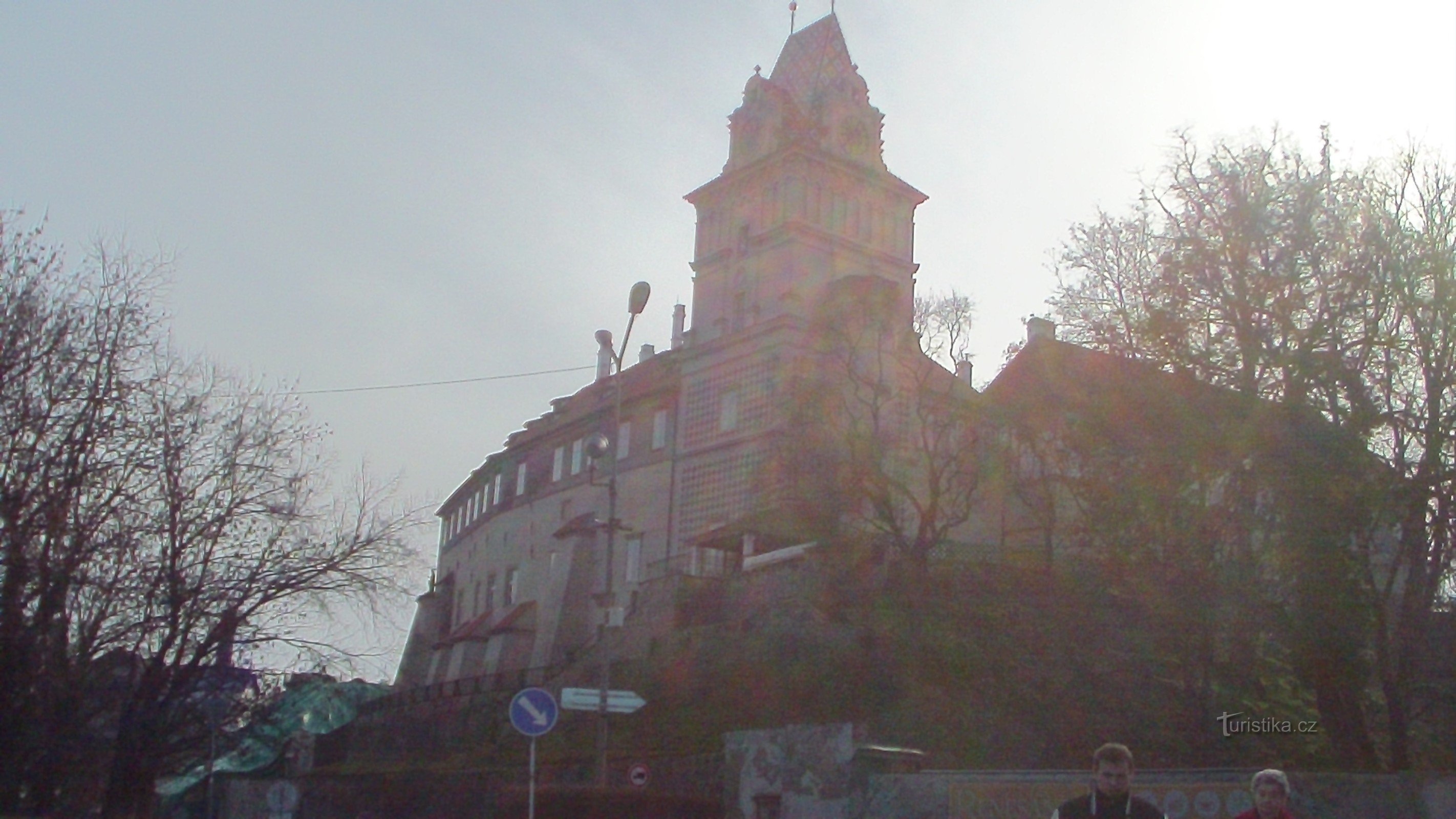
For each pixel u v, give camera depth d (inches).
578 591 2748.5
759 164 2608.3
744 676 1689.2
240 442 1246.3
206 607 1188.5
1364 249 1143.0
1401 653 1074.1
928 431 2276.1
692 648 1849.2
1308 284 1162.0
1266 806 400.8
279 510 1263.5
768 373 2436.0
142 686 1180.5
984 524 2261.3
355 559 1307.8
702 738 1540.4
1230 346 1184.8
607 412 2874.0
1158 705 1370.6
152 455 1171.3
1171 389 1199.6
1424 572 1068.5
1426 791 756.6
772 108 2655.0
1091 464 1289.4
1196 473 1187.9
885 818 882.1
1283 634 1134.4
